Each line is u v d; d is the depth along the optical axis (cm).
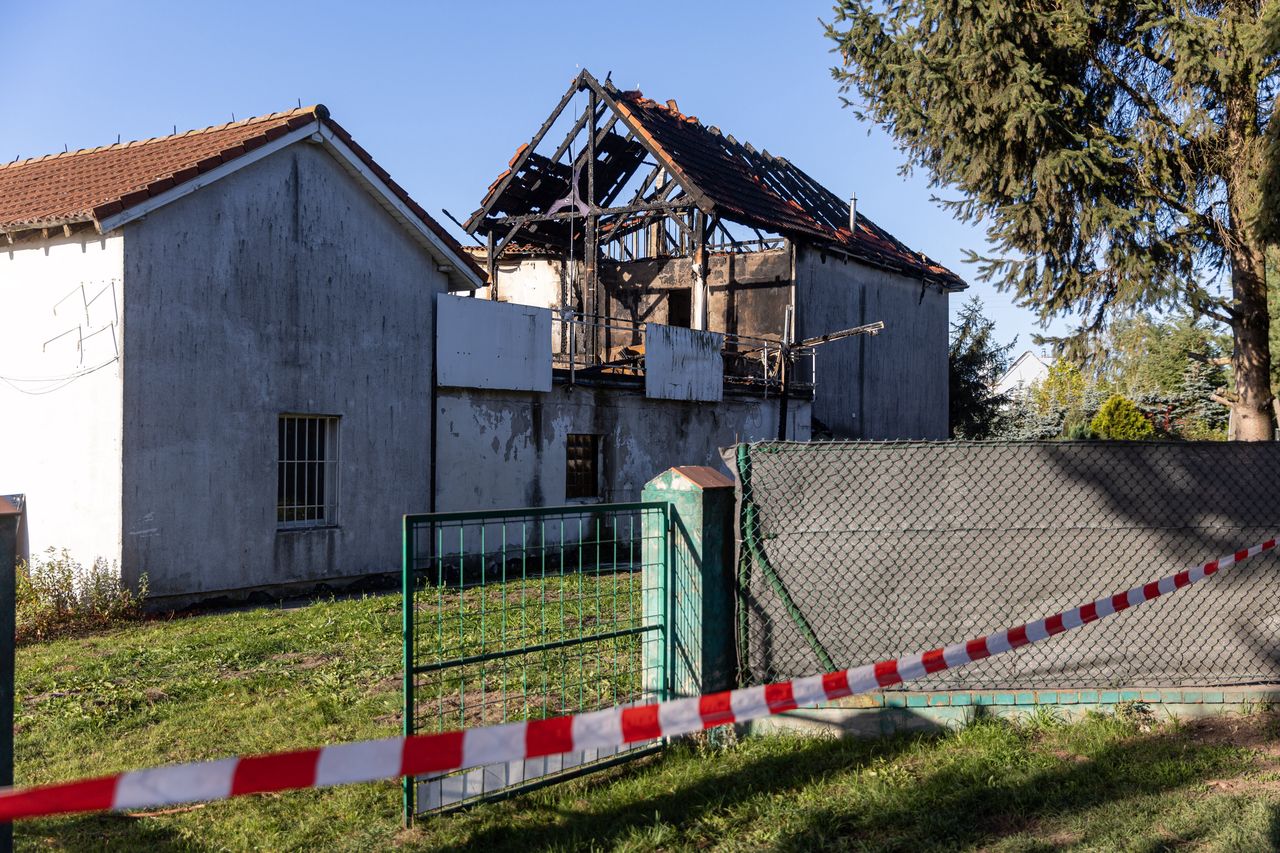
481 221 2370
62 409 1202
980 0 1262
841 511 589
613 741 252
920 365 2945
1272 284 2705
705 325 2156
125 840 449
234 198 1259
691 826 452
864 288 2658
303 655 867
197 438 1220
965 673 591
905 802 466
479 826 451
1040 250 1351
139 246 1160
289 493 1345
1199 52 1204
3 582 335
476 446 1581
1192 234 1350
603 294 2614
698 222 2173
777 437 2262
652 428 1916
